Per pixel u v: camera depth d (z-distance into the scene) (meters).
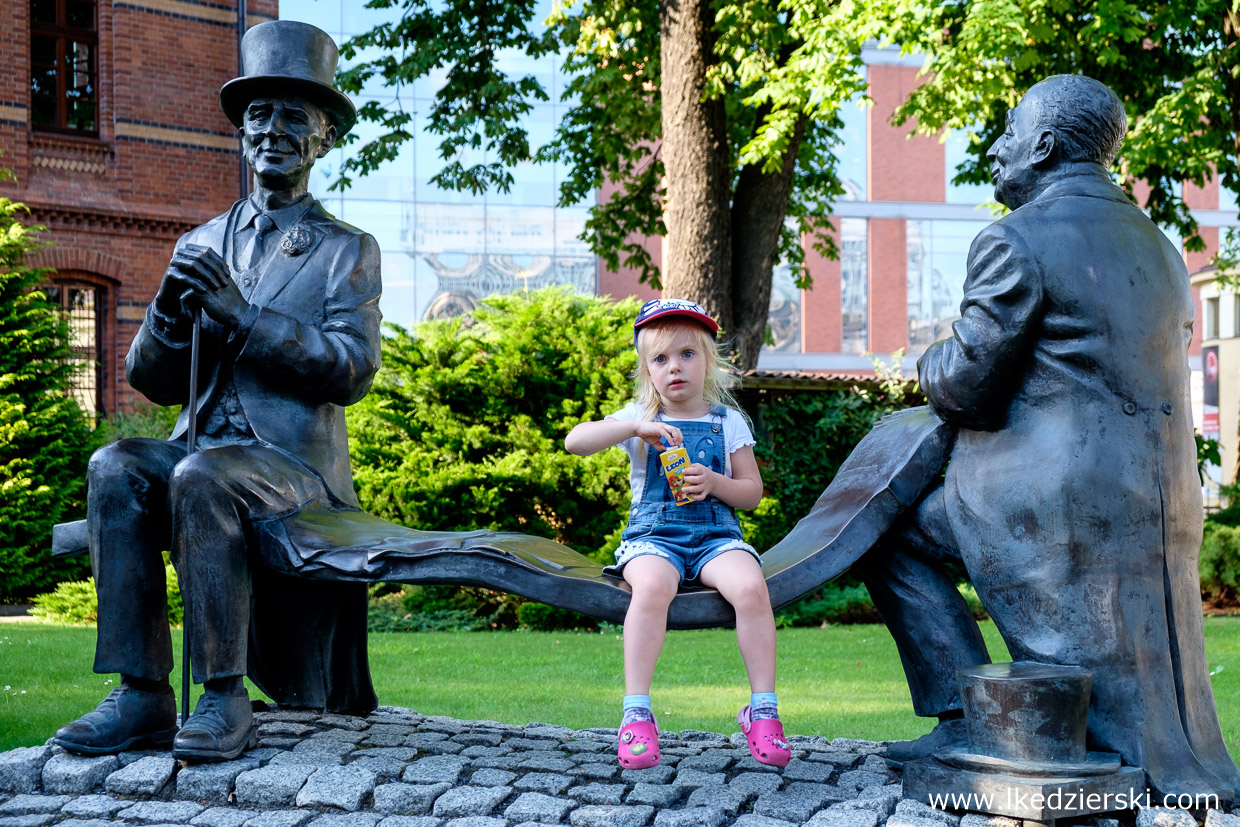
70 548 3.59
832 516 3.14
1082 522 2.76
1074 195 2.94
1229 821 2.56
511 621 10.21
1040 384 2.85
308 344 3.36
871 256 28.14
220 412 3.51
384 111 13.05
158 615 3.38
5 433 12.95
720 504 3.06
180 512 3.15
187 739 3.08
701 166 10.32
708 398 3.21
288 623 3.90
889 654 7.63
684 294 10.40
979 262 2.92
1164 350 2.84
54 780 3.11
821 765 3.35
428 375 10.74
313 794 2.94
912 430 3.19
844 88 9.62
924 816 2.70
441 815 2.88
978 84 9.59
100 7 17.38
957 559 3.17
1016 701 2.63
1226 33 11.05
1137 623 2.75
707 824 2.74
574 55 13.25
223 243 3.70
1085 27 10.50
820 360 28.00
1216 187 29.70
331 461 3.55
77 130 17.38
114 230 17.20
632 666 2.80
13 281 13.94
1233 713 5.15
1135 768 2.67
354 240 3.65
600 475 10.33
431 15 12.98
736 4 9.77
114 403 17.17
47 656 7.27
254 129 3.63
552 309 11.13
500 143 13.75
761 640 2.81
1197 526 2.93
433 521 10.40
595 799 2.98
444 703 5.45
